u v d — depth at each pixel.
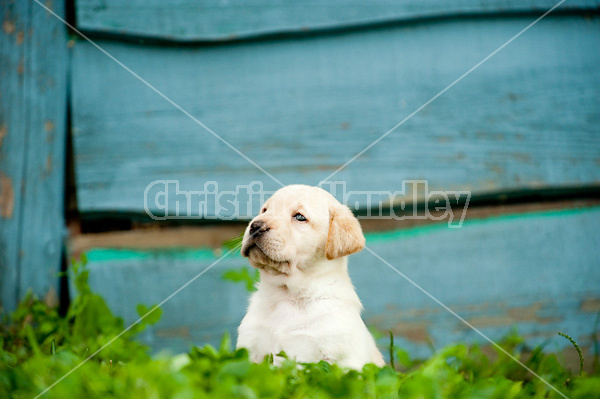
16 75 3.74
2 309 3.56
